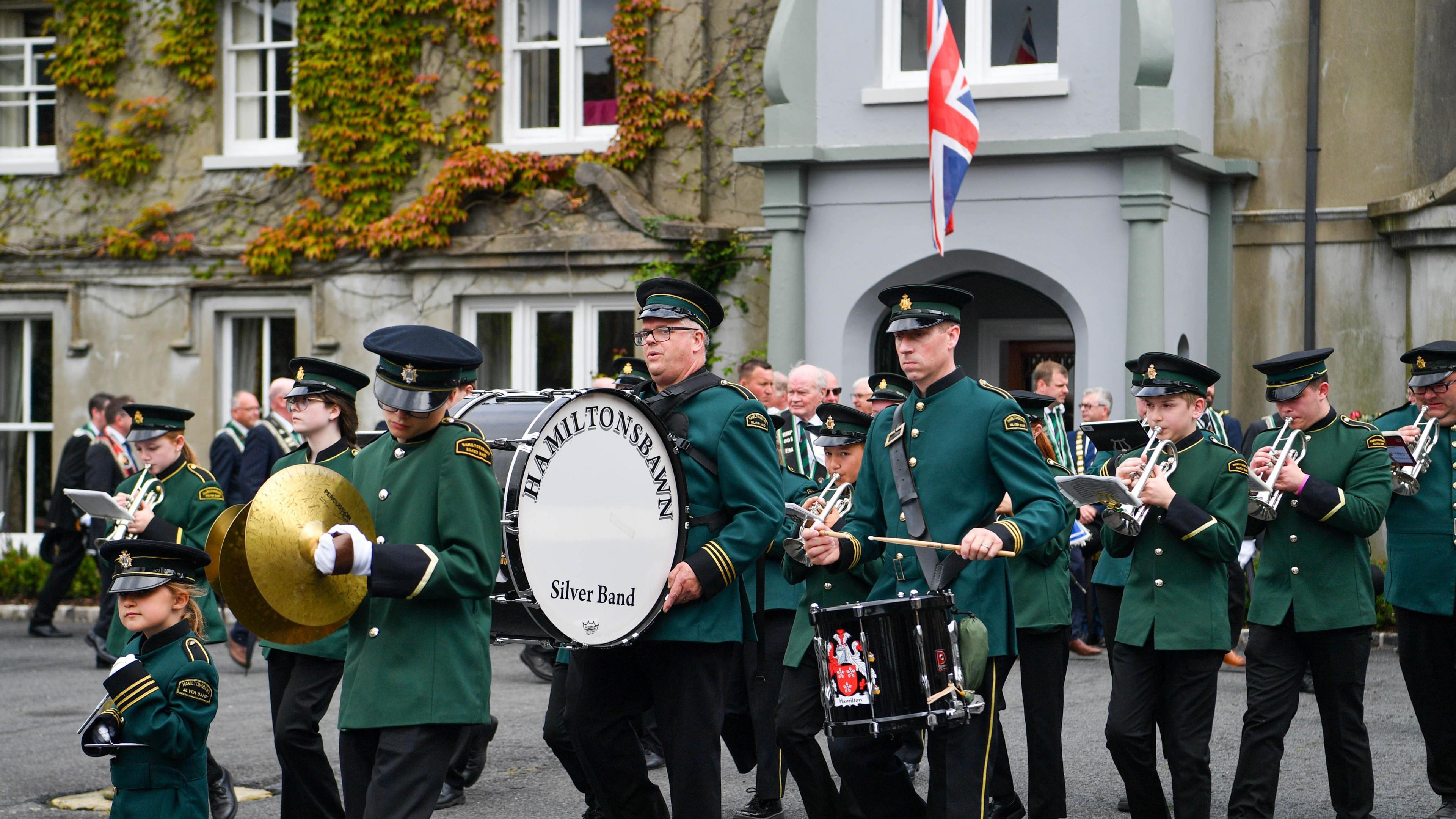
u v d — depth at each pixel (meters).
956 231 17.97
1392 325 18.38
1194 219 18.55
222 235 22.42
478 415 10.15
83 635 19.25
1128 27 17.14
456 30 21.33
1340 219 18.59
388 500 6.95
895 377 10.59
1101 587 11.07
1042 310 20.22
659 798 7.82
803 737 8.48
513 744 12.21
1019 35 18.08
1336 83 18.59
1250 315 19.02
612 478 7.25
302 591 6.50
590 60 21.11
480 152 20.94
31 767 11.43
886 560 7.70
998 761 9.54
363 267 21.69
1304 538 9.05
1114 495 7.84
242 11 22.67
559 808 10.08
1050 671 9.35
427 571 6.54
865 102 18.20
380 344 6.91
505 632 8.92
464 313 21.36
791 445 12.60
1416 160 18.25
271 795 10.49
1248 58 19.02
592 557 7.18
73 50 22.94
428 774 6.74
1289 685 8.96
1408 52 18.31
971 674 7.11
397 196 21.58
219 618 9.84
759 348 20.08
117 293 22.92
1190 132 18.22
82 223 23.09
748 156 18.31
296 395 9.08
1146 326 17.11
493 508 6.89
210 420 22.55
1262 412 18.98
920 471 7.57
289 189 22.17
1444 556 9.49
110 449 18.41
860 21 18.33
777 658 9.62
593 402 7.19
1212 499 8.55
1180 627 8.41
